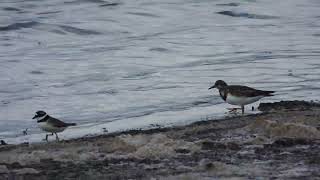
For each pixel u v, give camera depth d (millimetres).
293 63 34688
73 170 12359
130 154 13641
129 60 37000
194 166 12234
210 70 33375
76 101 27156
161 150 13609
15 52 40250
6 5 55594
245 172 11406
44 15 51719
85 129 21172
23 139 20047
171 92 28109
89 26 48312
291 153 13141
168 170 11953
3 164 13211
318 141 14352
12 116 24734
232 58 36812
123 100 26922
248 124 17000
